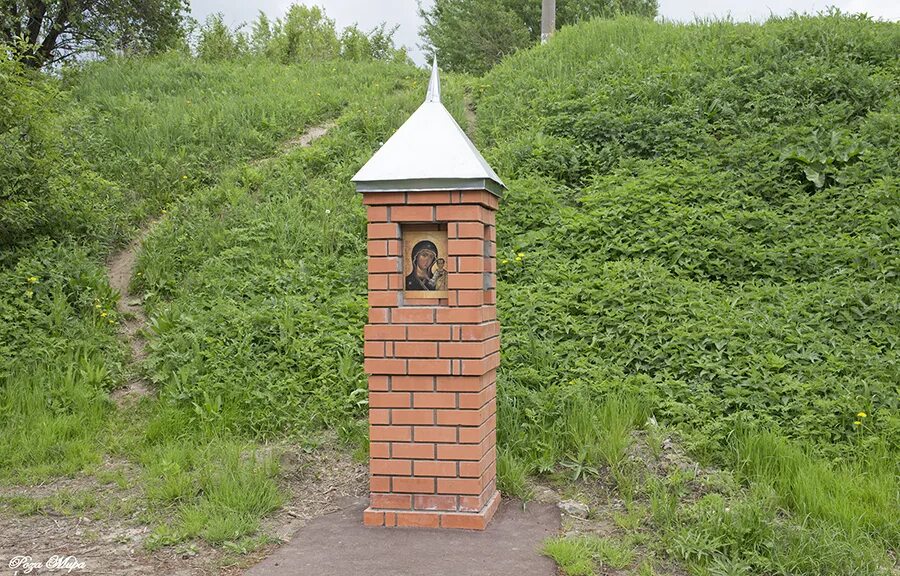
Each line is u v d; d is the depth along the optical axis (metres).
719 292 7.52
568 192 9.62
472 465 4.67
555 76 13.41
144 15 20.03
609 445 5.50
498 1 34.16
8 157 8.44
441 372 4.63
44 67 16.48
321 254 8.84
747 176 9.15
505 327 7.13
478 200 4.55
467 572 4.06
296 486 5.49
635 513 4.81
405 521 4.71
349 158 11.26
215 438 6.12
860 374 6.20
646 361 6.62
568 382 6.40
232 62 18.97
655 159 9.84
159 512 5.02
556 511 4.98
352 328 7.29
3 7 16.84
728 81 11.02
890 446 5.48
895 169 8.85
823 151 9.27
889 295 7.08
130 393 7.07
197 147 11.84
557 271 7.96
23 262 8.21
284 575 4.09
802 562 4.10
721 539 4.35
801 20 13.19
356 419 6.37
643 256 8.11
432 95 4.95
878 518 4.65
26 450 5.98
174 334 7.55
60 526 4.86
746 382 6.11
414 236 4.72
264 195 10.27
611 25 15.42
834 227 8.27
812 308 7.09
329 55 24.42
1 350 7.09
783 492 4.98
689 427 5.78
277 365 6.99
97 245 9.09
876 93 10.37
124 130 12.23
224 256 8.78
